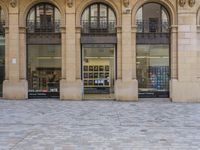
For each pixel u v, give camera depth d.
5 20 24.94
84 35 24.92
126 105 21.55
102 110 19.02
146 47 25.03
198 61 24.33
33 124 14.38
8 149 9.98
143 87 25.17
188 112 18.28
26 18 25.08
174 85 24.19
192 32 24.23
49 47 25.31
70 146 10.37
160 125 14.14
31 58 25.34
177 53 24.41
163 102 23.45
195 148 10.11
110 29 24.94
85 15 25.00
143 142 10.91
